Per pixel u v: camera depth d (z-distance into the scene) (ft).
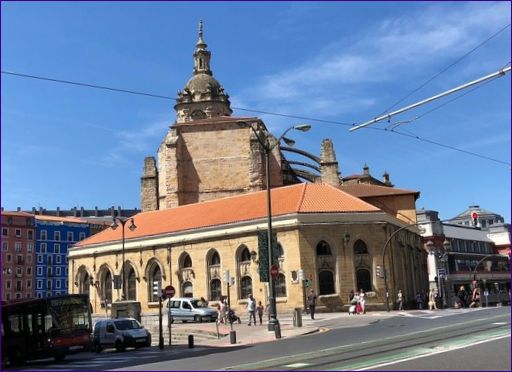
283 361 53.31
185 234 187.83
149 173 250.37
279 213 170.09
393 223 180.04
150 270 196.65
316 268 163.32
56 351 88.74
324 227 165.89
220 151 240.32
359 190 225.35
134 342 102.27
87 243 221.05
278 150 239.71
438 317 108.88
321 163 243.81
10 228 403.13
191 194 239.09
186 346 96.99
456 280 305.12
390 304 165.17
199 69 302.25
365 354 53.21
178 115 290.56
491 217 441.27
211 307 161.89
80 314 93.61
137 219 223.51
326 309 160.56
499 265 361.30
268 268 106.73
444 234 312.71
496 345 53.47
